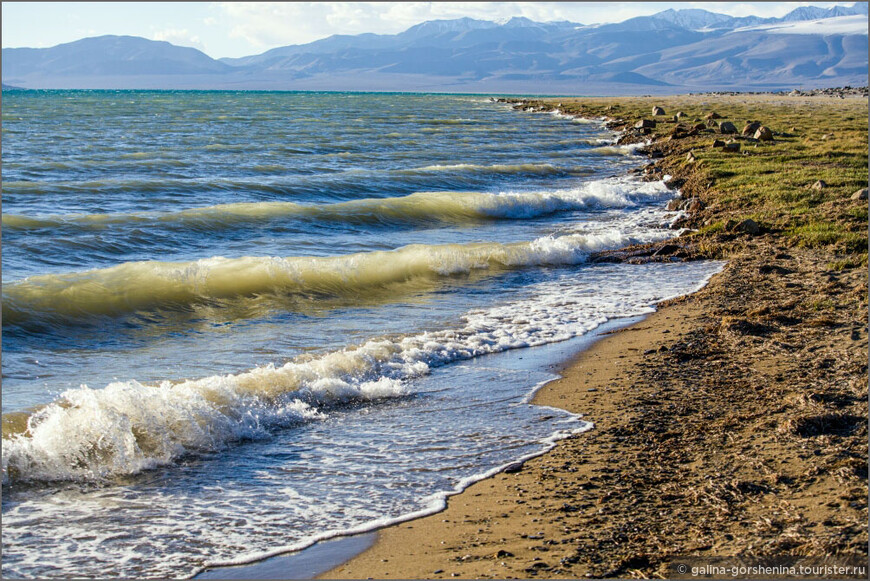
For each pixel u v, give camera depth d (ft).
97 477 21.43
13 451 21.57
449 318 40.75
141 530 18.56
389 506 19.85
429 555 17.13
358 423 26.05
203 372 30.83
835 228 58.39
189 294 42.52
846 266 48.34
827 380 28.04
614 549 17.11
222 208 66.08
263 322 39.19
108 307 39.19
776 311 39.24
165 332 36.91
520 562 16.57
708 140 128.16
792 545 16.58
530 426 25.54
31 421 24.54
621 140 157.17
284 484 21.25
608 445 23.65
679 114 190.08
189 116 243.19
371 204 72.90
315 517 19.27
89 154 117.50
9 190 74.13
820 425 23.43
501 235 66.54
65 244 52.29
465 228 70.08
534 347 35.63
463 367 32.63
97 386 28.71
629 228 69.87
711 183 85.81
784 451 21.89
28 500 19.98
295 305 42.57
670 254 57.67
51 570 16.60
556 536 17.80
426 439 24.53
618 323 39.81
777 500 18.86
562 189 94.84
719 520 18.20
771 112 204.33
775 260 52.29
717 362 31.83
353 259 50.01
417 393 29.22
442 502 20.04
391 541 17.93
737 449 22.48
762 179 81.97
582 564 16.42
